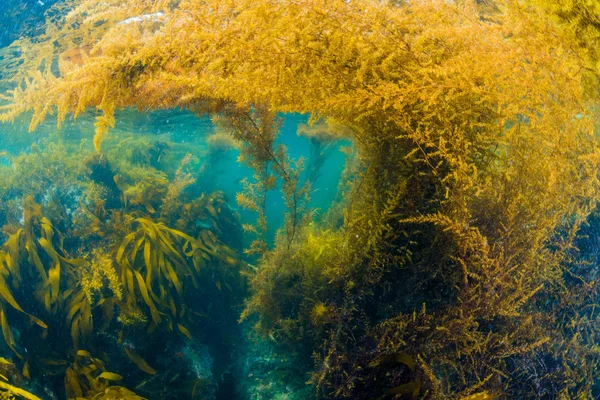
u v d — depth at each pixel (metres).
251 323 4.98
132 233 5.07
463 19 1.84
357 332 2.97
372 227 2.71
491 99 1.79
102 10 2.04
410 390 2.34
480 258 2.04
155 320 4.52
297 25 1.83
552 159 1.88
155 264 5.01
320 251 3.53
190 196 8.50
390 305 2.89
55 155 6.61
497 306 2.08
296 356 3.79
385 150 2.60
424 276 2.68
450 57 1.96
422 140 1.96
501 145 2.16
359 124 2.53
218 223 6.92
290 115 8.91
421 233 2.66
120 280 4.70
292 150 15.20
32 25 4.77
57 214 5.55
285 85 1.95
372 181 2.72
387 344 2.59
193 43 1.95
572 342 2.25
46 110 2.36
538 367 2.30
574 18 1.55
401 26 1.89
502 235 2.08
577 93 1.69
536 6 1.64
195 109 3.16
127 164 7.64
